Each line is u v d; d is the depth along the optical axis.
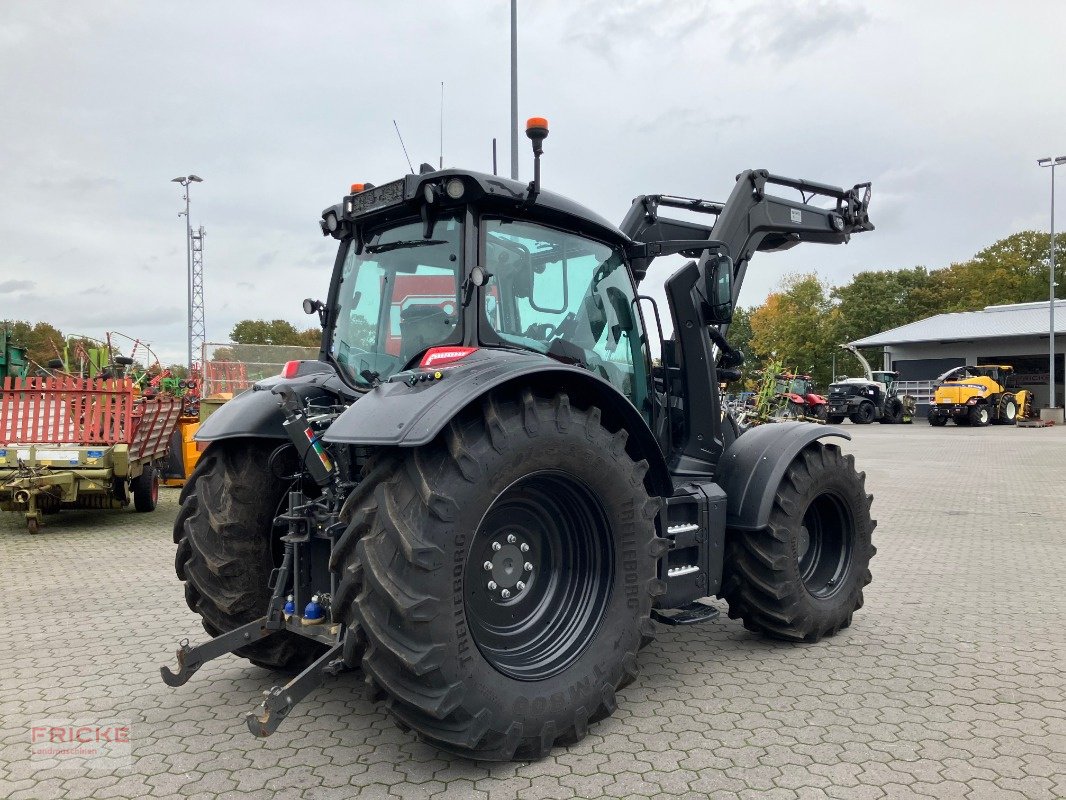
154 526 8.61
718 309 4.15
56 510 9.29
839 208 5.71
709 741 2.99
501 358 2.89
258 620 3.25
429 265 3.29
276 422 3.44
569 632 3.06
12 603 5.27
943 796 2.55
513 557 3.05
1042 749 2.91
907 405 32.53
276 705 2.53
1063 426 28.53
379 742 3.01
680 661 3.96
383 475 2.67
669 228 5.50
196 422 11.64
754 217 4.99
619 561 3.12
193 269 35.72
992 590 5.45
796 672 3.78
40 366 11.10
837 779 2.67
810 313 49.88
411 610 2.48
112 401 8.35
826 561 4.50
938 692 3.49
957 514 9.08
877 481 12.34
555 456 2.87
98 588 5.71
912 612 4.87
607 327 3.77
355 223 3.65
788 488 4.05
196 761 2.86
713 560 3.89
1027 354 35.31
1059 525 8.31
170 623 4.76
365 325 3.58
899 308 58.59
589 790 2.61
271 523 3.56
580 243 3.65
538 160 3.23
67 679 3.77
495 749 2.69
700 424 4.16
